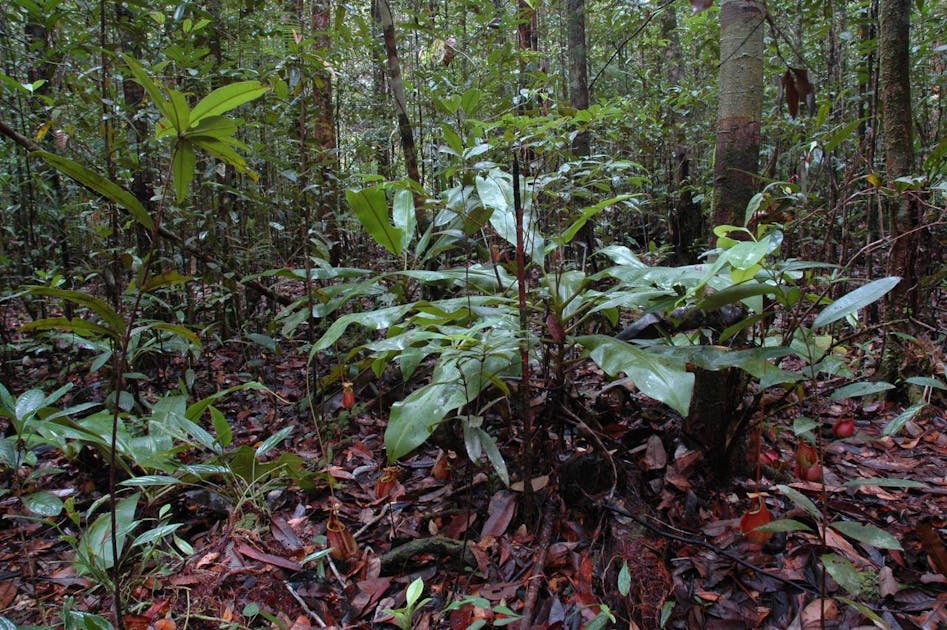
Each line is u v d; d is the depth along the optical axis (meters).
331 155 3.42
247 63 3.97
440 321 1.84
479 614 1.52
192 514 2.04
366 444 2.48
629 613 1.51
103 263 3.02
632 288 1.87
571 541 1.77
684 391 1.41
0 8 3.08
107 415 2.00
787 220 2.34
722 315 1.92
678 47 5.57
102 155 3.11
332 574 1.72
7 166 3.72
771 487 1.95
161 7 3.04
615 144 4.31
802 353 1.65
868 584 1.55
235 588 1.66
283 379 3.27
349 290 2.53
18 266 3.83
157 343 2.90
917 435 2.36
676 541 1.75
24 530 1.98
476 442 1.62
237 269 3.38
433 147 3.04
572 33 4.23
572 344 1.73
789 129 3.54
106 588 1.56
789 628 1.46
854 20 3.44
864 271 4.02
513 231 1.98
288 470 2.01
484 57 4.73
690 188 4.24
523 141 2.00
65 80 2.92
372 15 5.03
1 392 1.80
